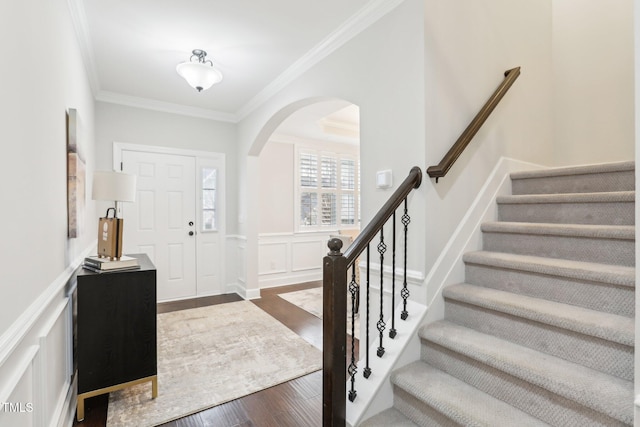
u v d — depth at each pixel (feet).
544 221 6.89
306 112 13.39
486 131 7.51
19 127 3.85
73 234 6.59
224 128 15.25
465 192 6.93
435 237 6.29
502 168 7.90
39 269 4.55
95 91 11.74
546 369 4.31
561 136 9.83
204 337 10.12
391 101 6.84
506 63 8.14
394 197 5.73
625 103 8.88
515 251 6.65
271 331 10.66
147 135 13.46
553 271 5.27
